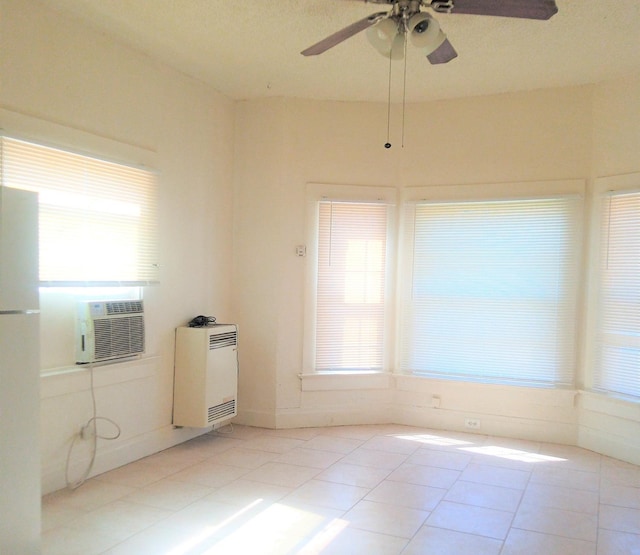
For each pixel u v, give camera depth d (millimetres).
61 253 3127
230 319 4758
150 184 3807
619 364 3967
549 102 4328
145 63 3750
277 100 4617
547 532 2758
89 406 3357
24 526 2270
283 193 4613
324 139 4672
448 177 4621
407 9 2531
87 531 2678
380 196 4742
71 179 3186
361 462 3777
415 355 4742
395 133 4742
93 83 3334
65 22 3141
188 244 4223
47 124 3023
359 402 4766
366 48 3590
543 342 4359
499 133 4473
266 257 4652
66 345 3240
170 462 3721
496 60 3750
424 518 2895
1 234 2164
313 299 4664
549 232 4324
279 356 4609
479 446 4195
